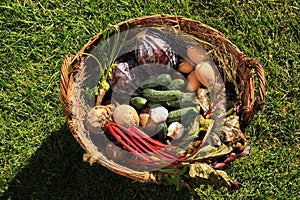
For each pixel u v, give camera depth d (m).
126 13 1.82
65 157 1.69
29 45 1.78
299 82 1.81
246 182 1.72
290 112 1.78
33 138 1.70
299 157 1.75
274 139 1.76
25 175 1.67
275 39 1.84
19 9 1.79
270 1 1.86
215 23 1.84
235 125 1.48
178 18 1.50
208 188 1.70
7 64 1.75
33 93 1.73
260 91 1.36
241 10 1.84
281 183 1.73
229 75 1.54
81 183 1.68
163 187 1.69
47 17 1.80
